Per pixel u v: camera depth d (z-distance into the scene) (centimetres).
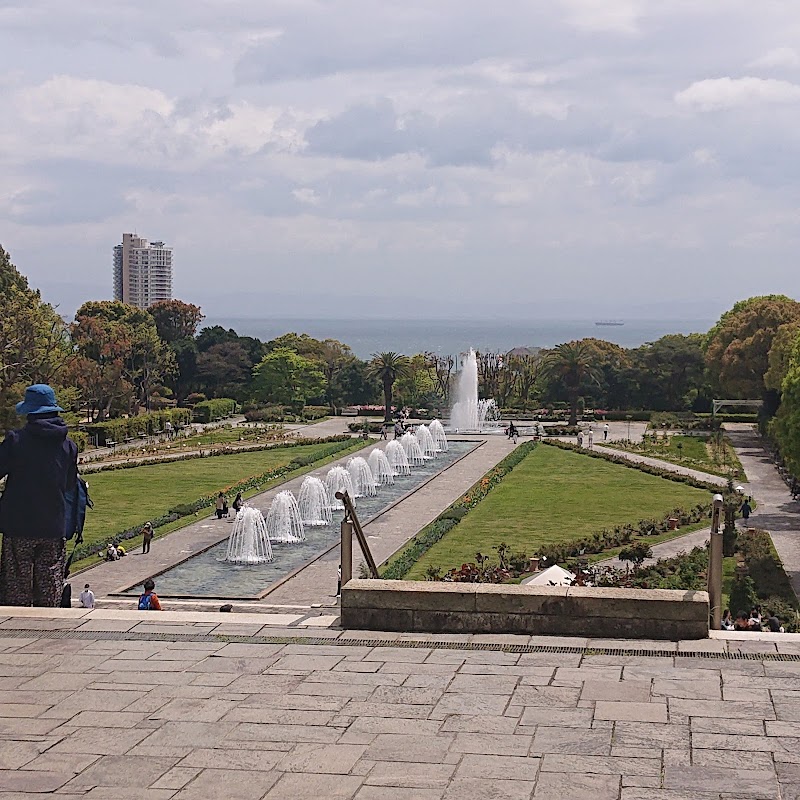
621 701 1464
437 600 1786
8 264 13162
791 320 12612
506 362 16838
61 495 2056
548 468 9800
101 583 5284
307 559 5928
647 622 1731
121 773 1272
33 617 1895
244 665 1642
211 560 5919
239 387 16238
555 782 1227
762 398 12544
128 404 14012
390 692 1517
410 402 16038
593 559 5778
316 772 1264
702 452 10956
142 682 1576
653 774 1243
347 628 1817
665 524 6669
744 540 5981
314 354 17450
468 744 1335
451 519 6850
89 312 17712
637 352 16162
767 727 1370
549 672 1584
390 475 9262
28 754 1329
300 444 11650
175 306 19888
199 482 8912
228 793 1215
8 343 9475
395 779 1241
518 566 5447
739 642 1700
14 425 9125
